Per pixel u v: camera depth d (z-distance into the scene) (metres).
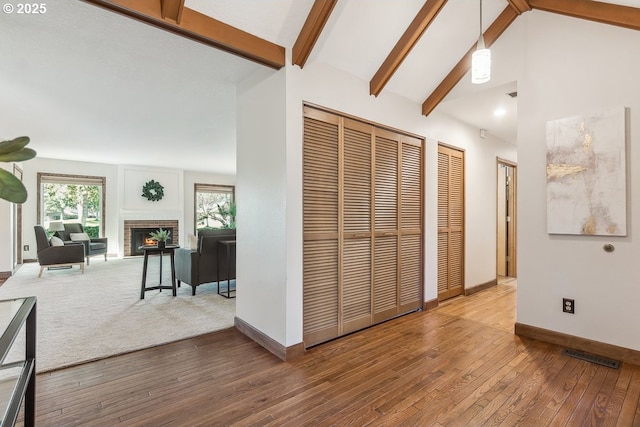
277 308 2.46
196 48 2.37
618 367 2.24
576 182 2.53
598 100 2.46
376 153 3.09
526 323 2.80
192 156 6.64
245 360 2.36
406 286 3.40
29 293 4.20
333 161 2.74
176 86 3.05
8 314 1.34
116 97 3.33
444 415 1.72
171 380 2.07
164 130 4.63
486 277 4.68
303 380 2.08
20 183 0.79
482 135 4.51
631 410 1.75
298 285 2.46
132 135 4.91
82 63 2.61
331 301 2.73
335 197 2.75
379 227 3.12
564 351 2.50
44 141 5.29
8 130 4.59
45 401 1.83
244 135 2.89
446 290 3.99
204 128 4.54
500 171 5.59
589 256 2.50
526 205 2.82
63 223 6.78
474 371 2.19
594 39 2.49
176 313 3.40
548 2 2.62
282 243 2.42
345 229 2.83
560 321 2.63
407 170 3.41
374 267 3.07
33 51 2.42
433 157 3.67
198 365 2.28
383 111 3.12
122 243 7.70
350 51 2.66
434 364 2.29
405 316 3.36
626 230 2.33
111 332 2.85
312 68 2.56
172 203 8.52
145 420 1.67
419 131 3.51
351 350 2.54
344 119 2.82
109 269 6.00
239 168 2.95
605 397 1.87
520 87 2.87
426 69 3.15
